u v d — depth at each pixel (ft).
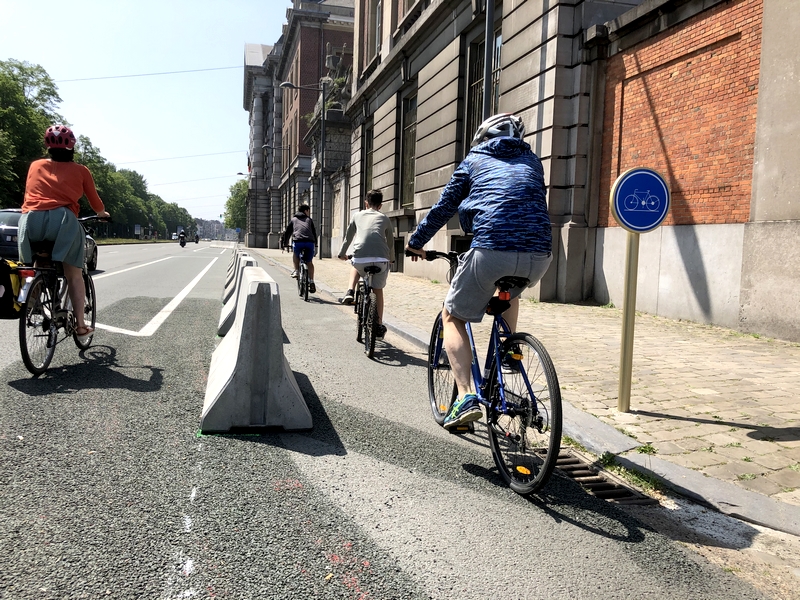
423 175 55.57
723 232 26.89
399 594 7.10
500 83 41.78
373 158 73.36
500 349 10.72
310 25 157.48
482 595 7.18
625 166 33.37
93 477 9.79
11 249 43.14
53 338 16.19
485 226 10.05
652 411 14.61
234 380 12.30
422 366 19.97
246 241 249.34
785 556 8.52
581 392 16.15
